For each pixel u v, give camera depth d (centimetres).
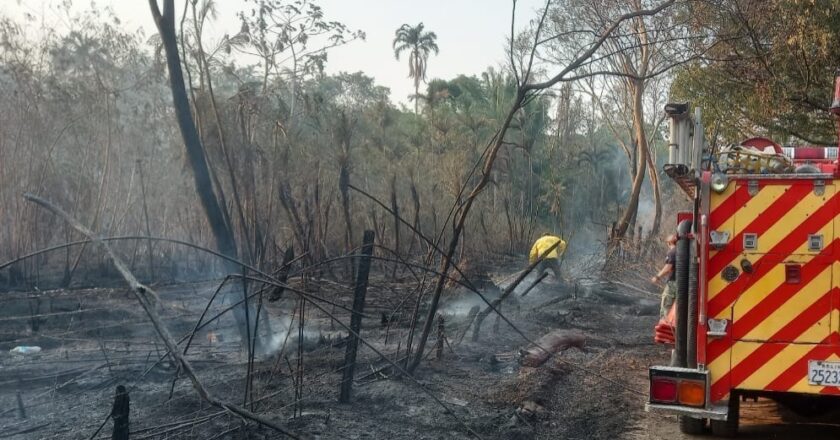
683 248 636
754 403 830
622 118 3619
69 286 1473
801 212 598
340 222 1928
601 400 813
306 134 2277
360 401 736
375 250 1841
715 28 1281
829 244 593
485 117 3850
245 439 602
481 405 751
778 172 616
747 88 1859
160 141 1978
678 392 612
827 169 679
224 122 1617
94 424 642
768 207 604
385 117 3212
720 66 1805
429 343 1020
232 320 1170
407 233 2119
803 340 598
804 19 1611
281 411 686
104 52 1869
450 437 655
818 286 595
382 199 2445
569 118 4428
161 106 1997
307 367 848
